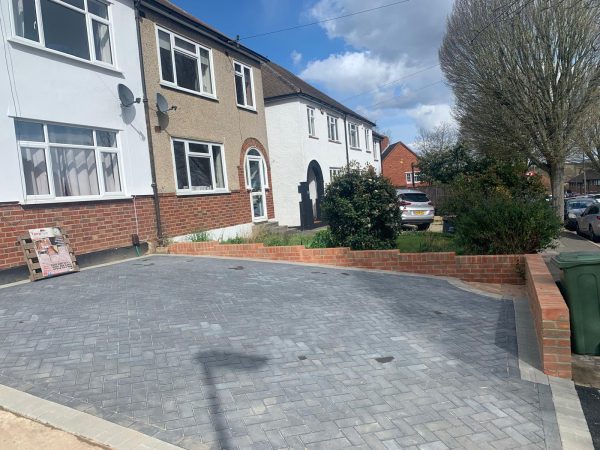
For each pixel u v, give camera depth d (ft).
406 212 59.16
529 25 57.82
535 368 14.30
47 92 28.58
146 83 37.01
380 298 22.65
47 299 21.57
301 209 56.24
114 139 34.01
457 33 64.64
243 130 50.47
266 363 14.35
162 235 37.35
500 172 52.11
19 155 26.81
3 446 9.98
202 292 23.02
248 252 34.55
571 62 58.13
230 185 47.24
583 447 10.19
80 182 31.12
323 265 31.65
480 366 14.40
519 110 61.26
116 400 11.83
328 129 77.92
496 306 21.53
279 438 10.26
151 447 9.82
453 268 28.02
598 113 60.44
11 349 15.17
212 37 45.55
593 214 59.62
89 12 32.35
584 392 13.24
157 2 37.88
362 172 34.68
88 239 30.91
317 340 16.49
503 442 10.28
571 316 16.26
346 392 12.51
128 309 19.89
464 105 67.41
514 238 27.99
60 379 12.99
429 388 12.83
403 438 10.36
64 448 9.89
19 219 26.43
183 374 13.42
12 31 26.48
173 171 39.32
